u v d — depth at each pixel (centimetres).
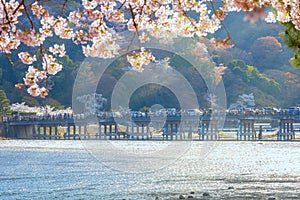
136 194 2144
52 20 1102
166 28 1167
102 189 2288
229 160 3731
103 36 1113
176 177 2698
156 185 2398
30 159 3938
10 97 9169
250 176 2719
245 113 7012
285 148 5200
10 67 9500
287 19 1136
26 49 8556
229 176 2727
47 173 2911
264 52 11156
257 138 7394
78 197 2088
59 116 7531
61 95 8944
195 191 2203
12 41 1042
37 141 6969
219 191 2192
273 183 2430
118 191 2230
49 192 2217
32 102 8994
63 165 3403
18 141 6938
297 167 3184
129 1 1123
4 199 2066
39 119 7625
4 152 4775
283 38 1485
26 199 2061
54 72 1098
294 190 2208
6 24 980
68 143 6412
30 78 1094
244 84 9644
